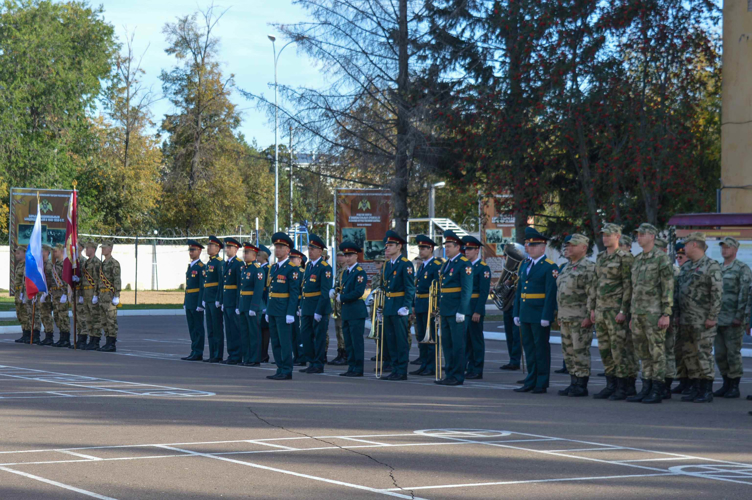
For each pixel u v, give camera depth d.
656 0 23.72
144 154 62.31
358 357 14.88
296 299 14.01
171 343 22.66
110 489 6.28
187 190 61.50
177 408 10.34
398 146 27.59
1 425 9.05
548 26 24.38
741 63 21.59
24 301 21.92
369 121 28.45
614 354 11.95
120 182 60.81
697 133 26.25
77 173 61.69
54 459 7.36
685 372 12.84
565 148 25.22
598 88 24.22
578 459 7.54
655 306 11.59
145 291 54.62
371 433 8.75
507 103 26.44
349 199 25.88
